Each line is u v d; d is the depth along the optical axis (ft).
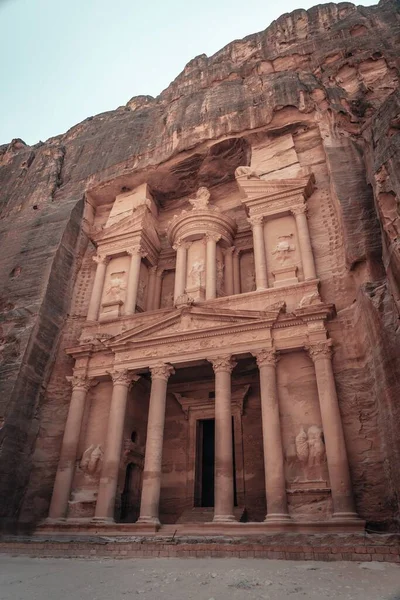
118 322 67.62
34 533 51.75
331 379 48.37
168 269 81.66
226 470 47.83
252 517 54.90
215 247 71.61
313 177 67.87
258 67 93.30
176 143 82.48
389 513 40.63
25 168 105.60
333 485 42.86
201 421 65.36
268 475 45.70
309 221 65.98
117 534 47.60
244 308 59.47
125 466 58.49
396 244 38.42
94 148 97.25
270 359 52.31
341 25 89.51
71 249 79.41
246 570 27.89
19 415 59.26
